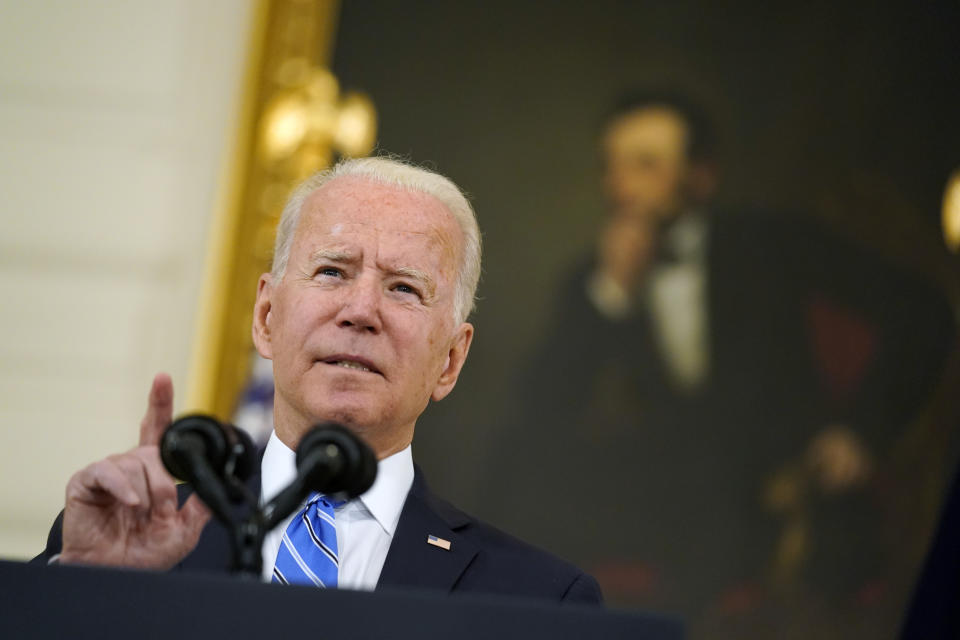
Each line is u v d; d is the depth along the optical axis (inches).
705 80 812.6
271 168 751.1
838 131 802.2
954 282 780.6
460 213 390.6
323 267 360.8
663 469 759.7
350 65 788.6
